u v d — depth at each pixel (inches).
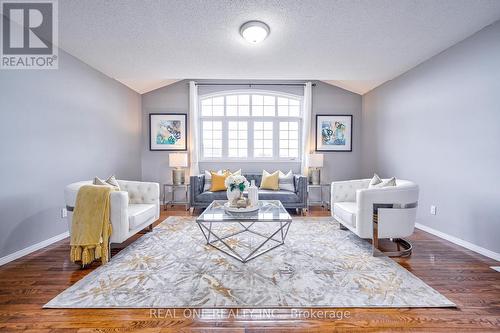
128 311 61.9
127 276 78.8
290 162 199.5
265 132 202.7
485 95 96.0
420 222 130.7
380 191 97.4
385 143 165.3
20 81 94.8
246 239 113.0
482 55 96.9
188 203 176.7
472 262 89.9
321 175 200.7
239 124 202.5
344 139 199.9
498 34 91.0
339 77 154.3
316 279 77.2
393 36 103.1
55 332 54.7
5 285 73.6
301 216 158.6
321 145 199.9
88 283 74.5
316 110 199.5
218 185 166.1
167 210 174.7
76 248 85.8
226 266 85.8
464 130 104.9
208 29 98.3
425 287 72.7
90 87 134.8
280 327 56.7
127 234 96.3
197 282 75.1
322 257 94.0
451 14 87.6
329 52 118.7
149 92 196.7
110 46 112.2
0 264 87.1
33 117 100.3
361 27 96.5
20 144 94.9
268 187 171.3
